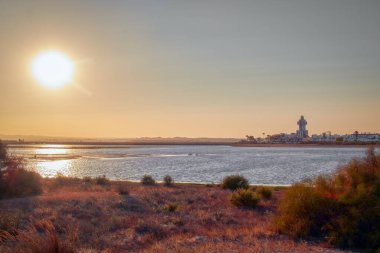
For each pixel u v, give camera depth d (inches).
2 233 733.9
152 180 2162.9
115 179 2723.9
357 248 691.4
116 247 757.3
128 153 7534.5
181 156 6131.9
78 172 3329.2
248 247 690.8
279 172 3112.7
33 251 573.6
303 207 811.4
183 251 649.6
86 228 901.2
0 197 1496.1
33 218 986.1
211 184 2100.1
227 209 1285.7
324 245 709.9
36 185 1657.2
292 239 764.6
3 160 1674.5
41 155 6441.9
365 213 711.7
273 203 1380.4
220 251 657.6
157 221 1027.9
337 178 866.1
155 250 694.5
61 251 579.2
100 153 7504.9
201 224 1022.4
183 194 1638.8
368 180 828.0
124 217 1077.8
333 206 786.2
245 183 1895.9
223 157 5748.0
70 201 1350.9
